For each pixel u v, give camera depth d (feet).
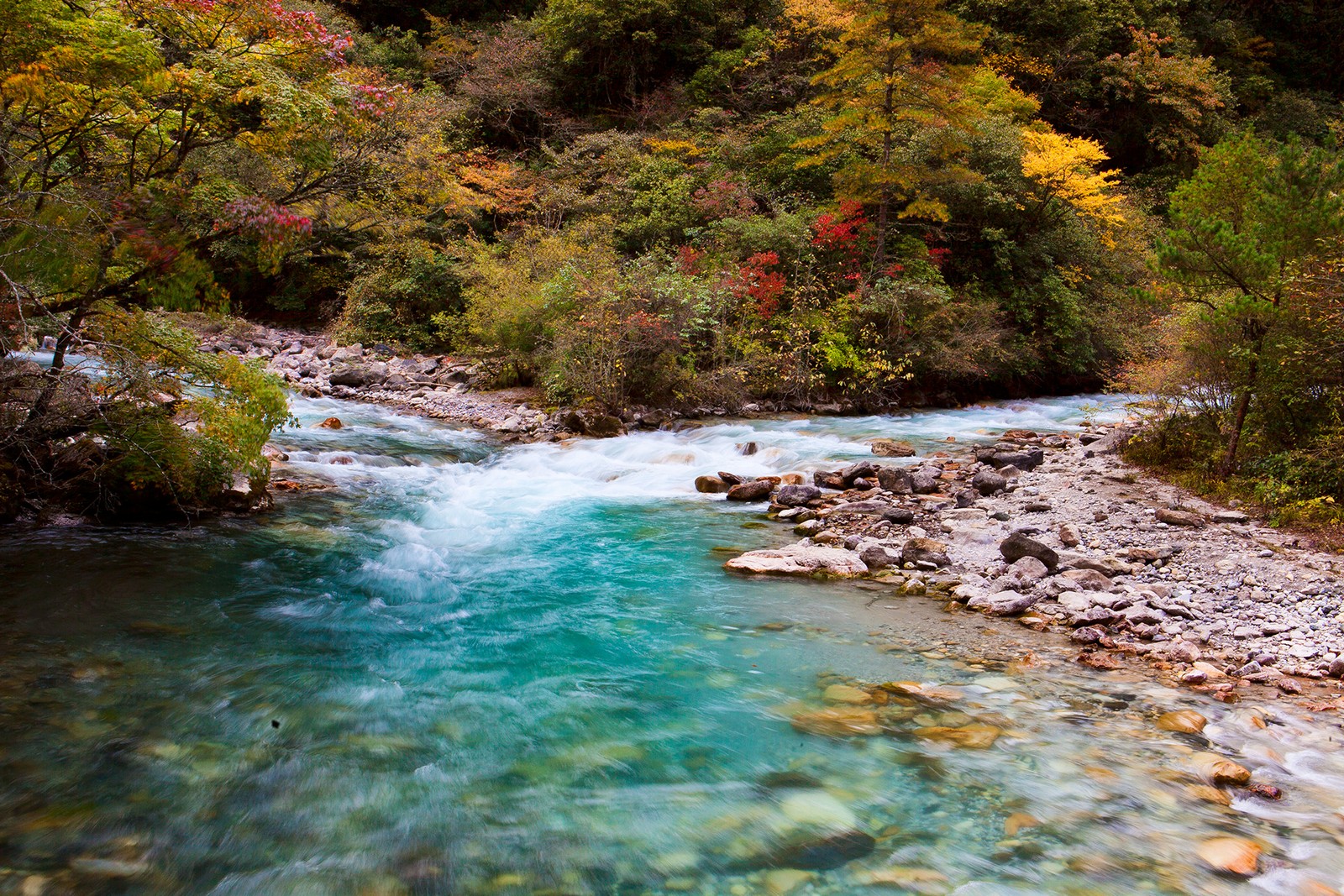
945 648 15.02
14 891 7.82
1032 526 22.79
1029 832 9.37
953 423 44.42
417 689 12.89
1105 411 49.93
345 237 62.39
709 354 48.14
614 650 14.69
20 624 14.46
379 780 10.21
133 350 20.13
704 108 78.69
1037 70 87.51
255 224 18.79
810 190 64.49
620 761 10.85
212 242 22.04
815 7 79.41
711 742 11.38
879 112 53.93
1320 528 21.52
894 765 10.84
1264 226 23.52
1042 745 11.42
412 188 42.39
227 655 13.82
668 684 13.30
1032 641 15.49
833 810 9.78
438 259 59.62
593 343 43.06
